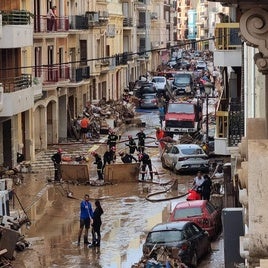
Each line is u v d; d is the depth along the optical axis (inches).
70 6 3501.5
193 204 1636.3
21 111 2415.1
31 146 2736.2
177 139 3189.0
